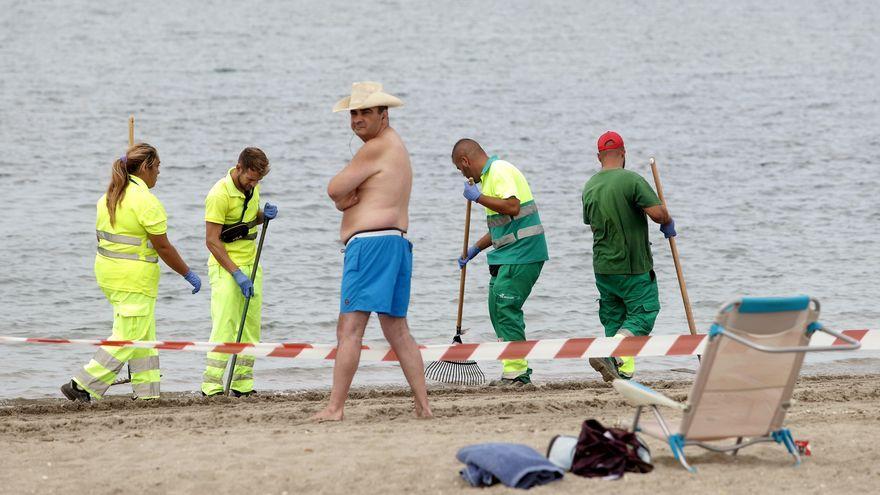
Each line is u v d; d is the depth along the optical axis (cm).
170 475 1238
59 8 15400
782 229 4259
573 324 2900
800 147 6475
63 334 2767
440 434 1448
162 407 1808
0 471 1274
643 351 1898
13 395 2103
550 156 6200
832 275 3506
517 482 1170
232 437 1438
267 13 15925
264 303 3117
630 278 1956
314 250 3825
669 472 1233
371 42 12888
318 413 1599
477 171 1989
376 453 1326
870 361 2386
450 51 12188
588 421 1251
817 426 1510
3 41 11969
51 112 7488
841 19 16062
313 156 6097
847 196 4959
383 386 2155
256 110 7869
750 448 1353
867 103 8469
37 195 4778
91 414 1738
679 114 8025
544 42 13212
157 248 1842
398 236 1551
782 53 12250
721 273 3547
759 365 1237
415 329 2822
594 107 8381
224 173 5516
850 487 1177
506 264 1973
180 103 8150
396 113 7938
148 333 1856
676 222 4394
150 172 1864
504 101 8656
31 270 3438
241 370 1962
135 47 11894
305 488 1188
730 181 5450
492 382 2062
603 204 1952
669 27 15075
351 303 1551
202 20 14862
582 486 1175
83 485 1210
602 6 17925
